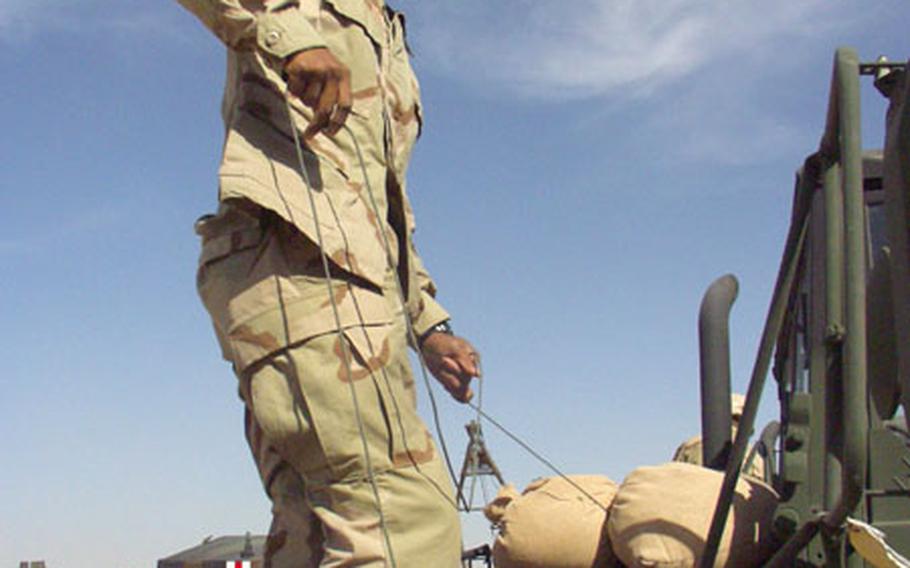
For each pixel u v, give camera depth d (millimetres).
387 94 2412
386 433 2090
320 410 2047
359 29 2326
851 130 2139
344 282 2119
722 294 3158
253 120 2191
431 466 2150
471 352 2762
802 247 2645
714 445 3012
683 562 2428
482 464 2764
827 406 2287
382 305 2168
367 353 2092
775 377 2850
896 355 2051
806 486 2438
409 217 2539
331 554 2057
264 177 2096
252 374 2100
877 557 1960
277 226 2137
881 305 2121
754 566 2496
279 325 2076
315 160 2180
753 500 2531
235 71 2281
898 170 1899
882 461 2273
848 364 2039
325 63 2043
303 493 2160
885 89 2248
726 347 3098
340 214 2154
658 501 2502
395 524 2064
